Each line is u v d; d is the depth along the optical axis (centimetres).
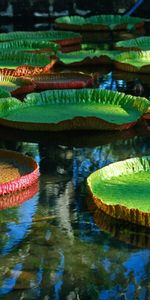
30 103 704
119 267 415
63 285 396
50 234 454
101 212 484
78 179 545
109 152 611
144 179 515
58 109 697
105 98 717
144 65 914
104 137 646
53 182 537
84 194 515
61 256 426
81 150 616
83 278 403
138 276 405
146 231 459
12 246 439
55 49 1069
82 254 430
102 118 672
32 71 898
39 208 493
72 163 582
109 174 520
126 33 1283
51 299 382
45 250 434
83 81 832
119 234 454
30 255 427
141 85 861
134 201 480
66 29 1304
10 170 540
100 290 391
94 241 446
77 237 451
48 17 1376
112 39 1219
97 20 1348
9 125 660
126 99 710
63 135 650
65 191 521
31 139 640
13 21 1374
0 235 454
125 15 1388
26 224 469
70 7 1387
